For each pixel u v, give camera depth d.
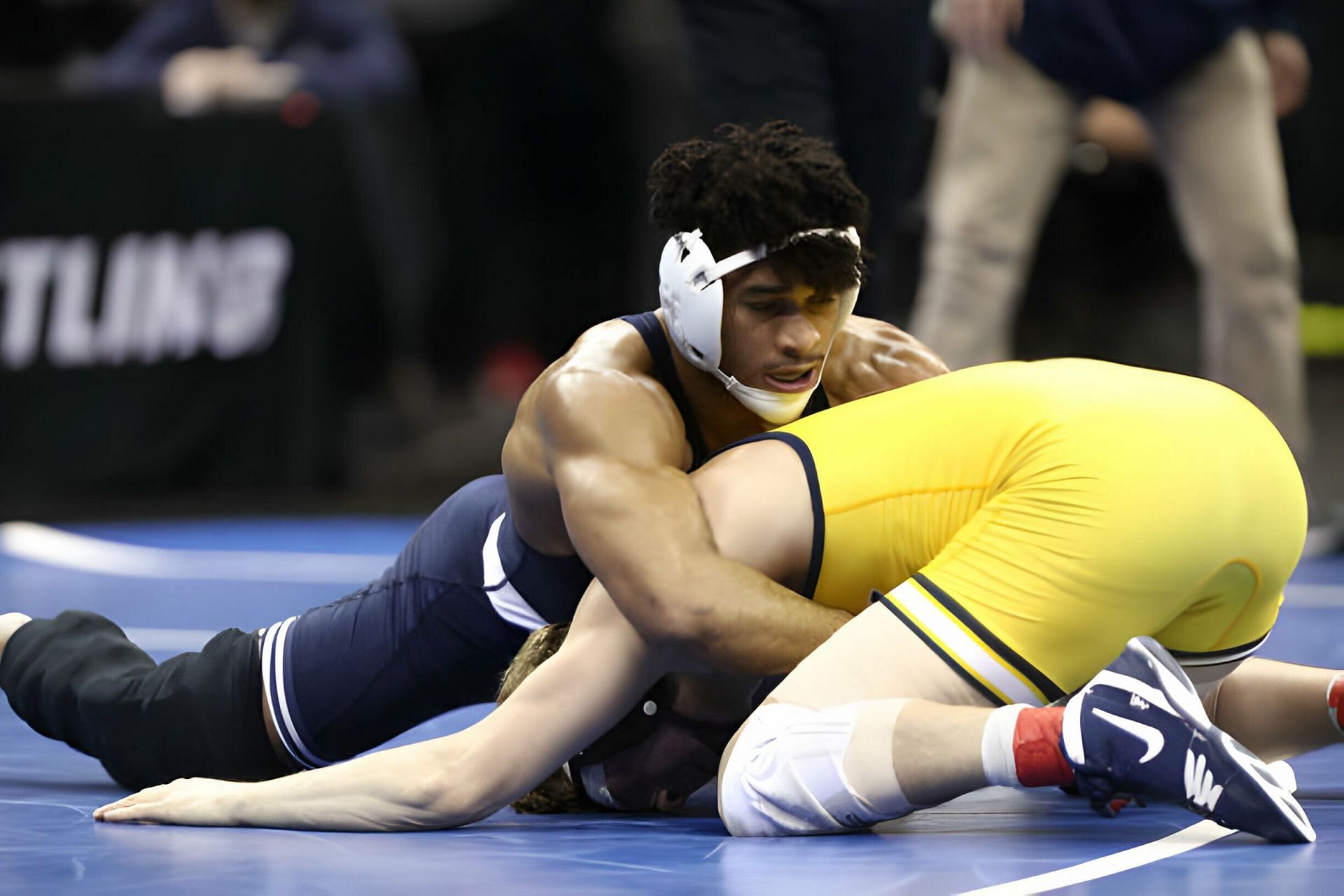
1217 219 18.28
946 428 8.04
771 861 7.28
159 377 25.97
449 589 9.06
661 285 8.38
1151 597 7.70
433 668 9.17
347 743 9.30
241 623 16.06
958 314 18.64
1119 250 32.47
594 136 34.22
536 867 7.19
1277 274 18.48
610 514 7.87
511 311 35.59
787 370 8.33
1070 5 17.28
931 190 20.55
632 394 8.29
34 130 25.19
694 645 7.75
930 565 7.86
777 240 8.05
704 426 8.77
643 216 33.69
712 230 8.12
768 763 7.77
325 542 23.39
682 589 7.69
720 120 13.76
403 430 31.72
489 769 7.92
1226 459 7.88
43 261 25.36
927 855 7.40
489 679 9.30
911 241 23.06
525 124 34.22
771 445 8.17
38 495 25.53
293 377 26.70
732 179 8.08
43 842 7.76
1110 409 7.89
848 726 7.64
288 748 9.25
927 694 7.71
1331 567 20.47
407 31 33.59
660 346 8.65
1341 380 42.31
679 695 8.43
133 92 25.58
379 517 26.23
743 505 7.96
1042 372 8.27
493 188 34.72
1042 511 7.70
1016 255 18.45
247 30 27.61
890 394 8.36
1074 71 17.61
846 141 13.88
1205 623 8.09
